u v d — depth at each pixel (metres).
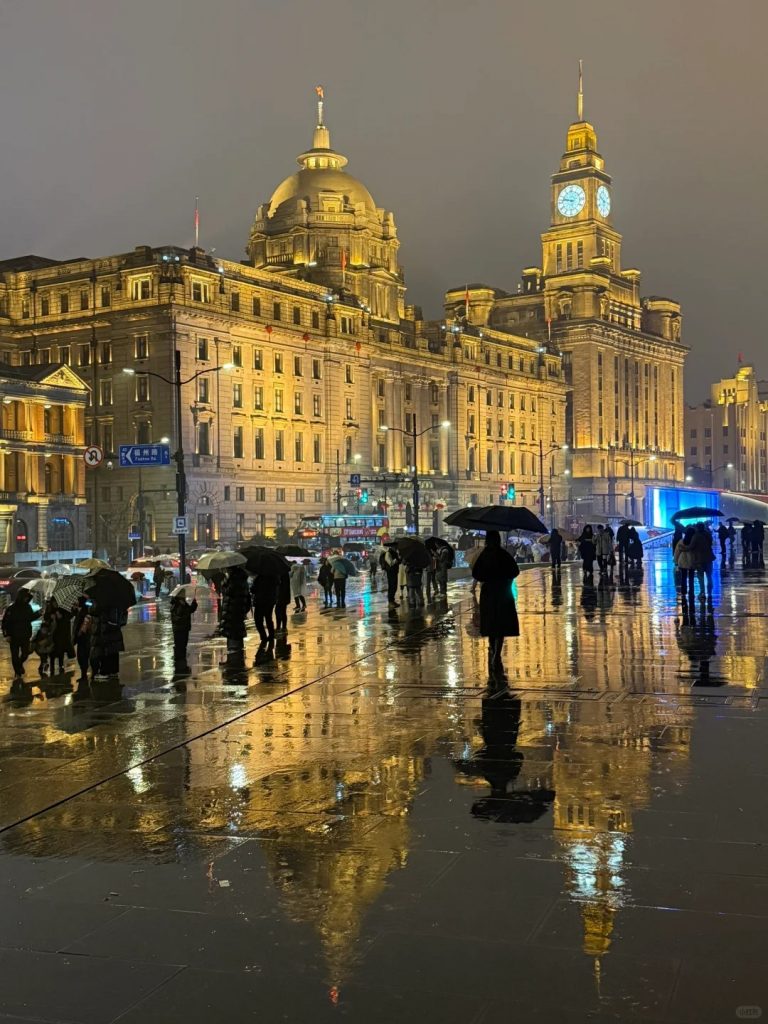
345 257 124.44
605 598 35.25
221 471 99.19
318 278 122.94
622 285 189.00
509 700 15.98
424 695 16.59
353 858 8.64
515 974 6.41
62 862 8.77
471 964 6.56
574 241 187.00
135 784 11.34
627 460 181.75
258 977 6.48
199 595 41.56
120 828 9.70
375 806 10.20
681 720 14.12
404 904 7.57
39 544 85.56
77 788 11.21
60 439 88.94
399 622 28.52
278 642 23.95
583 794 10.43
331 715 15.05
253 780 11.38
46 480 88.50
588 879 7.99
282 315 108.88
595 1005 6.01
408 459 128.12
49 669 21.09
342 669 19.61
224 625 22.19
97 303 100.06
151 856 8.86
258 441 105.75
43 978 6.55
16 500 84.00
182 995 6.29
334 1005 6.09
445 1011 5.98
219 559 21.58
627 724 13.91
